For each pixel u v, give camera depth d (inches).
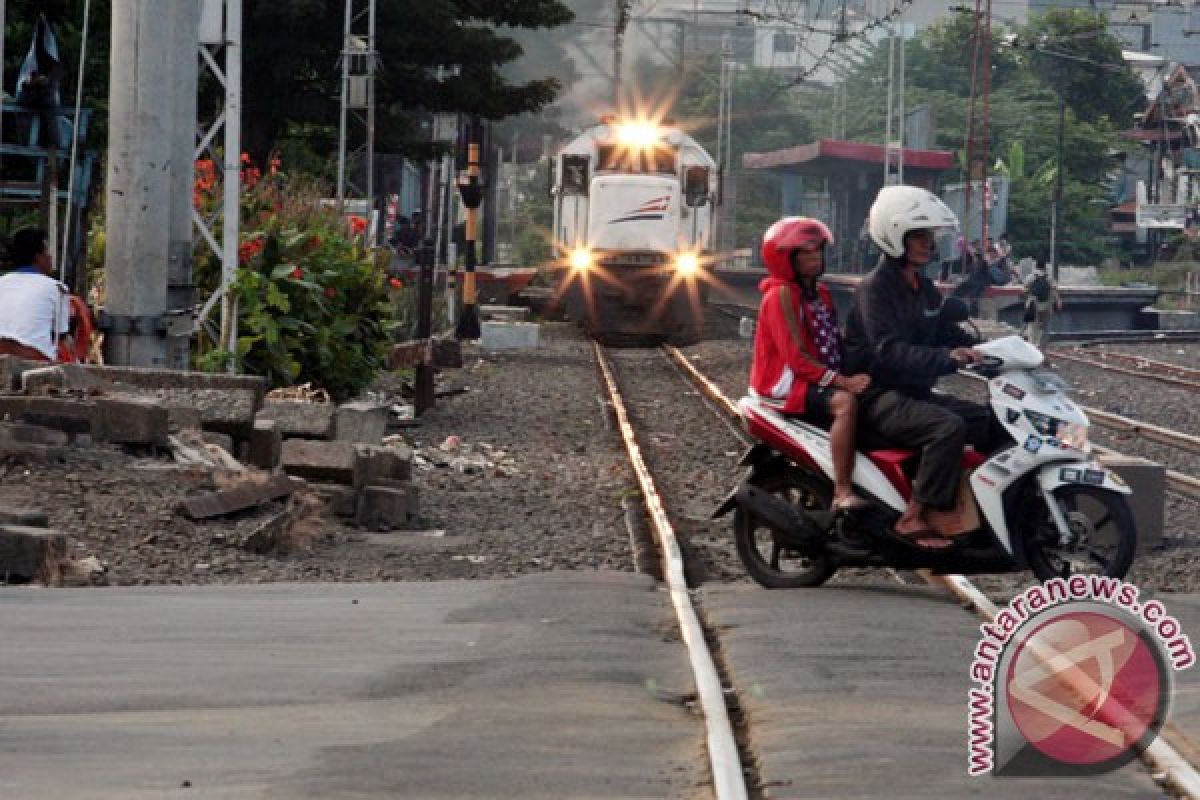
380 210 6948.8
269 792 712.4
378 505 1641.2
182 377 1728.6
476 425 2632.9
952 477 1220.5
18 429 1533.0
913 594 1272.1
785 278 1284.4
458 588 1268.5
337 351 2728.8
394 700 890.1
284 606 1176.2
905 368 1220.5
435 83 5634.8
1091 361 4670.3
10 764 753.6
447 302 5403.5
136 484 1513.3
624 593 1215.6
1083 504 1547.7
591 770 749.9
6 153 2384.4
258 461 1672.0
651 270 4894.2
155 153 2030.0
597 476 2097.7
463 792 716.7
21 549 1285.7
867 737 807.7
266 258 2610.7
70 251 2461.9
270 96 5462.6
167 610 1151.6
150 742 794.2
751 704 886.4
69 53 4040.4
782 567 1469.0
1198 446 2568.9
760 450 1318.9
